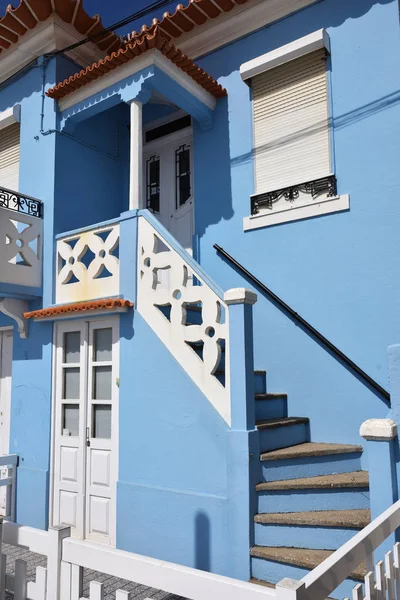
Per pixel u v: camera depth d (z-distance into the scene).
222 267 5.81
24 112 6.65
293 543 3.56
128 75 5.34
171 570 2.00
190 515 4.02
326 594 1.78
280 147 5.55
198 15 5.86
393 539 2.96
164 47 5.07
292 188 5.38
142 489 4.39
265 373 5.27
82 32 6.44
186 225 6.56
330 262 5.05
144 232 4.87
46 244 5.95
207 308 4.21
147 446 4.46
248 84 5.83
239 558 3.63
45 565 4.41
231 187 5.86
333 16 5.31
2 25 6.24
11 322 6.29
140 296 4.78
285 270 5.34
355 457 4.45
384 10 5.00
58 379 5.59
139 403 4.58
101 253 5.36
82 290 5.42
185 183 6.67
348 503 3.88
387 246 4.74
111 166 6.97
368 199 4.89
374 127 4.94
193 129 6.28
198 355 4.68
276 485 3.73
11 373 6.49
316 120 5.32
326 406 4.90
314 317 5.09
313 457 4.17
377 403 4.62
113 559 2.16
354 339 4.83
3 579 2.55
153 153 7.09
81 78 5.62
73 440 5.31
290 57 5.37
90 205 6.53
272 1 5.59
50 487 5.42
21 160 6.55
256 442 3.83
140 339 4.68
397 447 3.17
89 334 5.29
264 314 5.40
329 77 5.25
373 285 4.78
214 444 3.99
